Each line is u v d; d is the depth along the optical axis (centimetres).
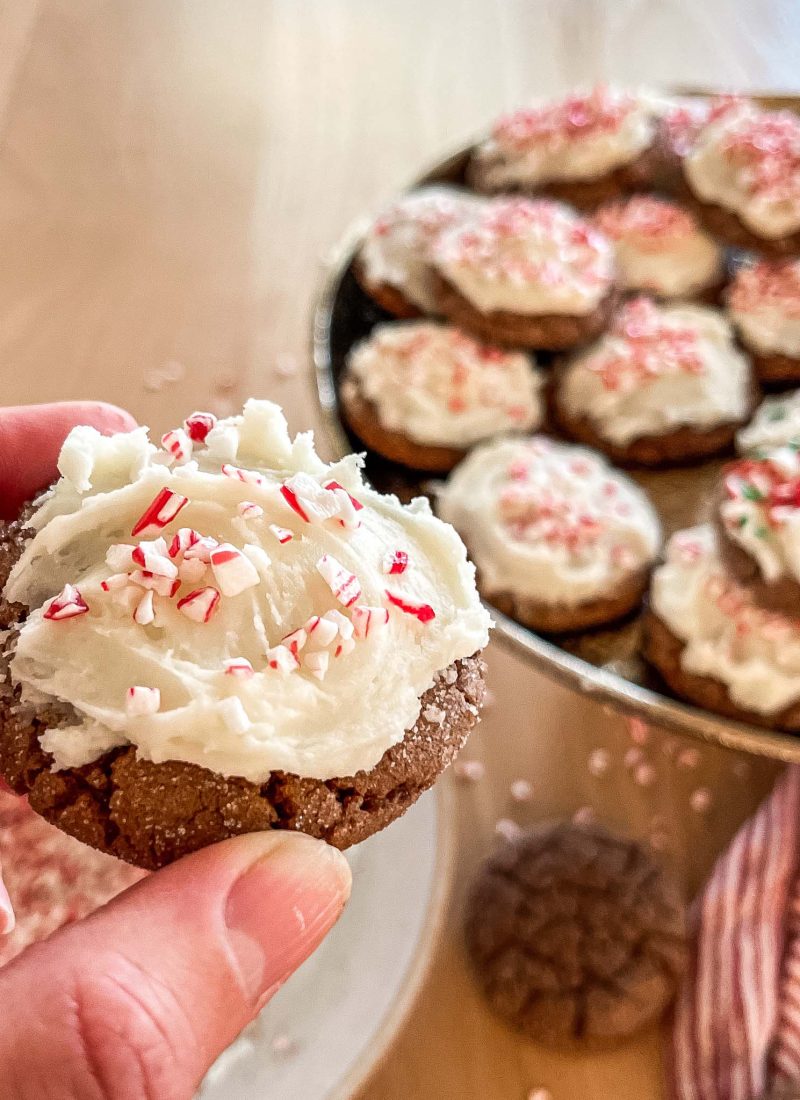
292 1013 24
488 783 28
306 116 43
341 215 40
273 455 20
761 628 28
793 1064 24
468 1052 25
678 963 25
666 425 34
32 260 38
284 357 36
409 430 33
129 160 41
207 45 45
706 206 38
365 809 18
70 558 19
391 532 20
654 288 38
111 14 45
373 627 18
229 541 19
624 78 44
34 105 42
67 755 18
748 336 36
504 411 34
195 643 18
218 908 17
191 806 17
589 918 25
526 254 35
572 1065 25
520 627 30
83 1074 16
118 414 25
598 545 31
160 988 16
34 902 24
